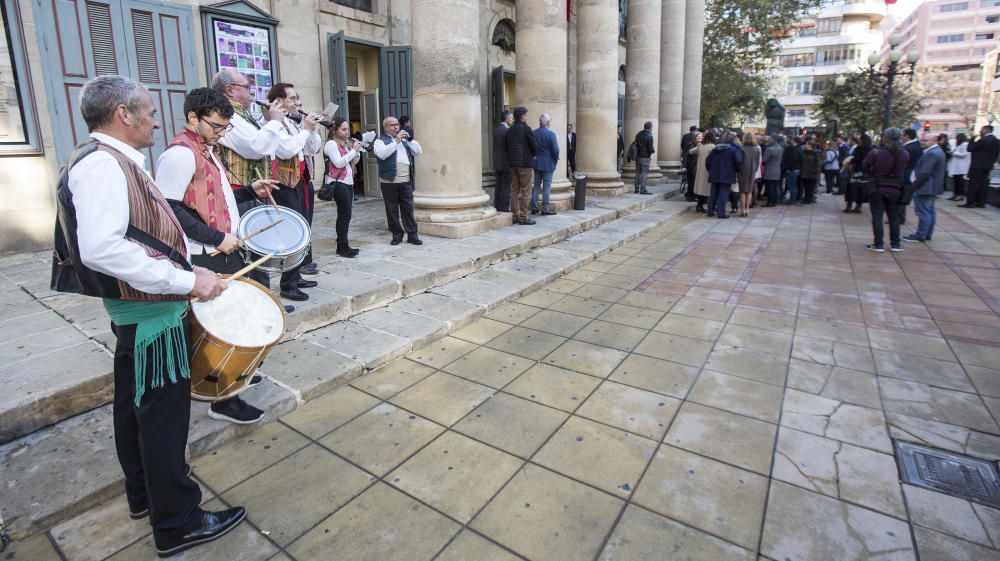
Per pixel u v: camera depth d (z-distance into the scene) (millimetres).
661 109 16031
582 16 11008
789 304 5238
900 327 4582
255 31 8070
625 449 2820
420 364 3883
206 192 2738
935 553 2105
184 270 1940
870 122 21891
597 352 4090
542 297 5477
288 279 4336
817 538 2191
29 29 5879
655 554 2115
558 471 2643
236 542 2191
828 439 2902
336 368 3604
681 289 5777
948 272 6402
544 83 9203
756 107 31531
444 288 5434
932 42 109125
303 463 2719
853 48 67500
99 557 2119
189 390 2129
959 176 13250
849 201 11578
